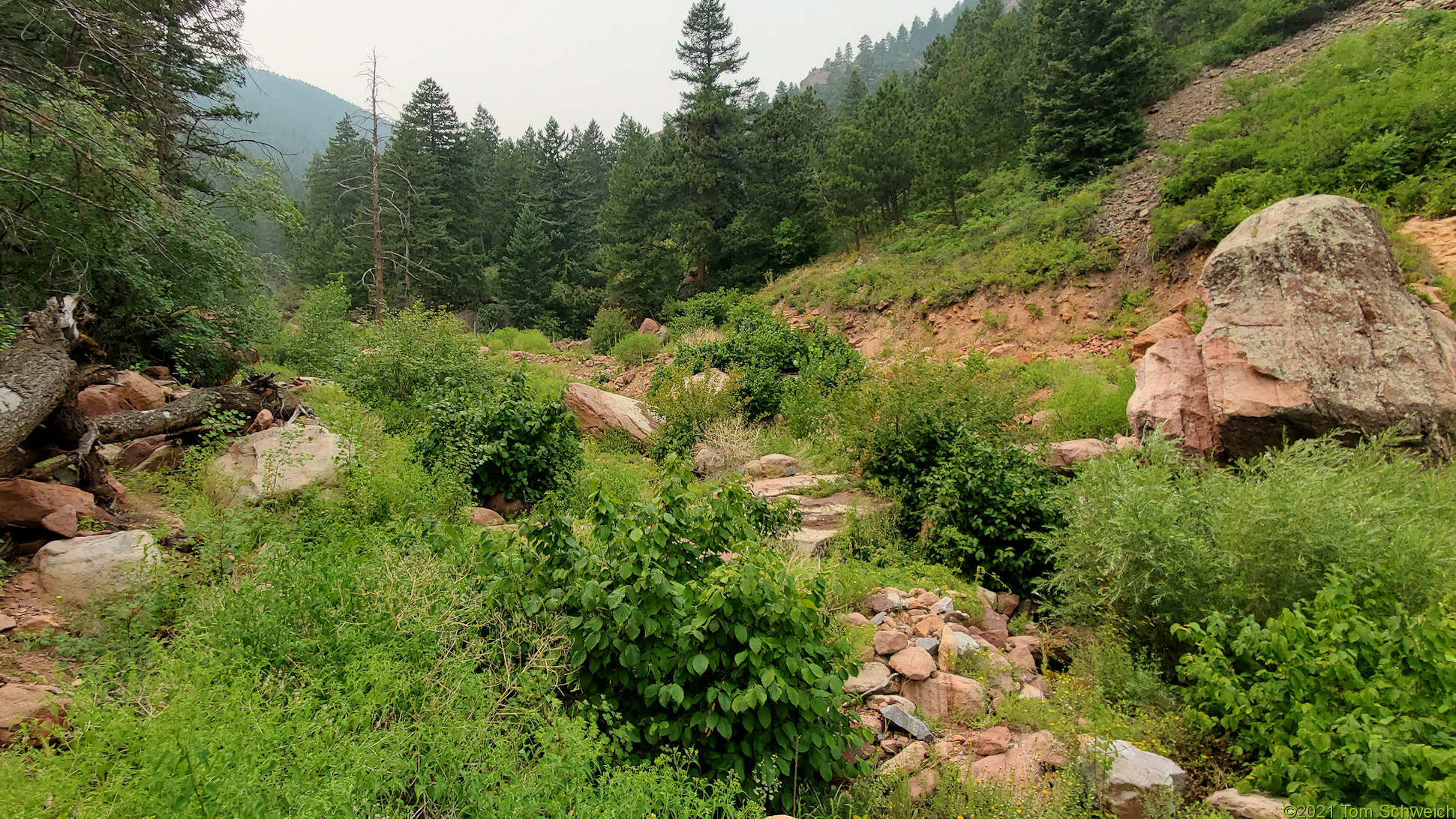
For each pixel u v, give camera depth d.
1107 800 3.24
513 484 7.29
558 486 7.55
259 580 3.39
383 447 7.28
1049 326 17.34
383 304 24.31
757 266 34.72
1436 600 3.59
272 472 5.29
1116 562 4.80
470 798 2.39
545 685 3.21
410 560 3.86
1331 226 7.69
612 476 8.44
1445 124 13.19
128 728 2.29
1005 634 5.65
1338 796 2.93
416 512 5.63
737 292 30.86
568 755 2.62
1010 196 24.45
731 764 3.19
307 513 5.10
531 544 3.86
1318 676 3.41
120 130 8.38
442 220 34.91
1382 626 3.73
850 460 9.26
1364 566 4.16
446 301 36.91
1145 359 9.18
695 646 3.34
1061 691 4.25
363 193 48.59
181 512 4.98
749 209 35.00
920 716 4.28
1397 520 4.53
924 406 8.43
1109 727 3.81
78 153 7.18
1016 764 3.67
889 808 3.37
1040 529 6.79
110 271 8.28
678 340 22.77
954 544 7.01
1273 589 4.41
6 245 7.72
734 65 38.19
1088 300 17.14
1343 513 4.39
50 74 8.29
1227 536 4.64
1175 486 5.48
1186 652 4.55
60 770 2.16
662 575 3.40
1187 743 3.84
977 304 19.02
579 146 64.56
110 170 7.32
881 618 5.34
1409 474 5.39
